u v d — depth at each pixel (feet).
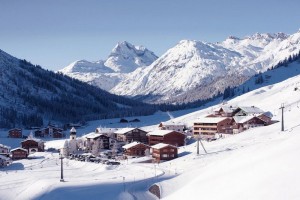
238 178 199.62
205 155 395.34
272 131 435.12
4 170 490.49
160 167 395.55
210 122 578.25
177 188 261.85
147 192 287.28
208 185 214.48
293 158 187.62
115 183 328.29
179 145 558.56
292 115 488.44
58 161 536.83
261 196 165.27
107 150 608.60
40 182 350.23
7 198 330.95
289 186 162.61
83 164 481.05
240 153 257.14
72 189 316.19
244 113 611.47
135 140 642.22
